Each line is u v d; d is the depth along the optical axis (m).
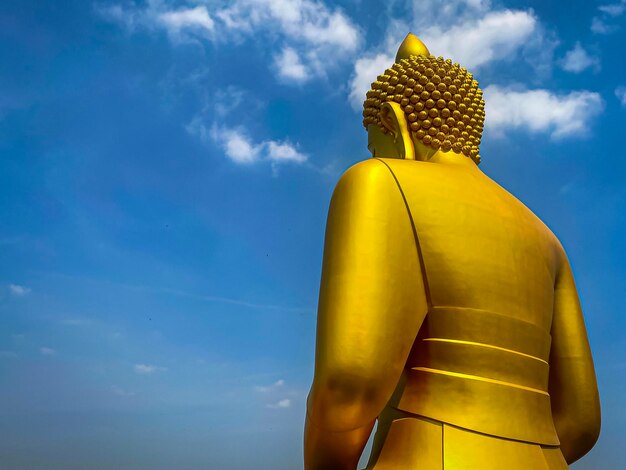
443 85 9.59
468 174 8.98
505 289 8.22
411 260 8.06
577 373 9.18
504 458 7.51
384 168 8.40
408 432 7.71
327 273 7.92
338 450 7.92
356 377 7.34
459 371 7.82
